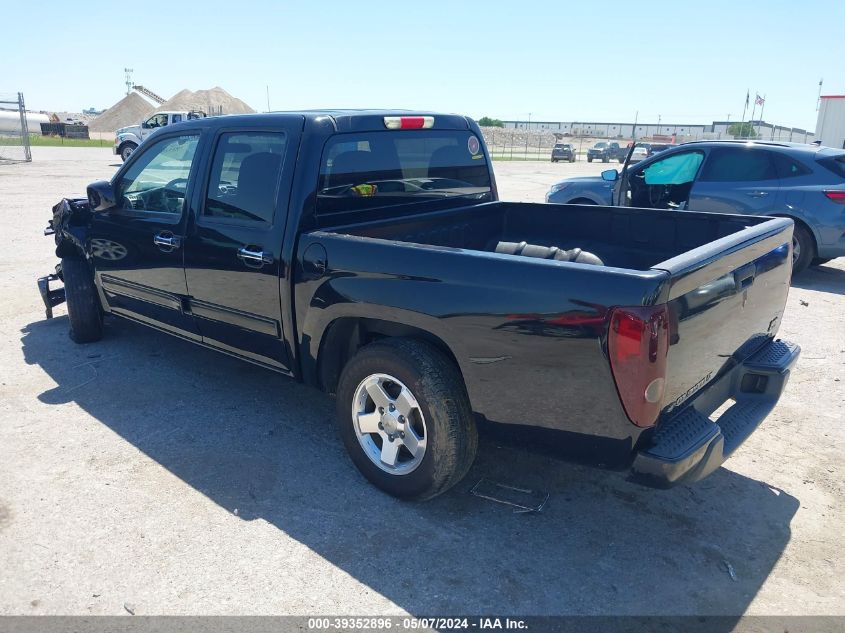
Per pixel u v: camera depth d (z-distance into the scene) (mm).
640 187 8594
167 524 3232
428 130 4344
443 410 3104
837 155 7598
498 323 2830
